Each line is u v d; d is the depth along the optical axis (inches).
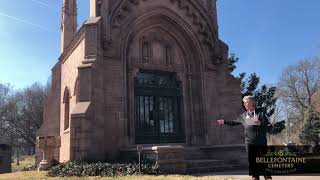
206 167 649.0
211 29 870.4
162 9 805.9
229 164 692.7
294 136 1782.7
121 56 734.5
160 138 789.2
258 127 274.5
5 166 1109.1
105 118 689.0
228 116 849.5
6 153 1120.2
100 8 719.1
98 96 665.6
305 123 1414.9
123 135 708.7
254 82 1515.7
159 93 808.3
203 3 867.4
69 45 817.5
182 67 845.2
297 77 2386.8
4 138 2576.3
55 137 786.2
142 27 790.5
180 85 840.3
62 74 933.8
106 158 664.4
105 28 708.0
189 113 832.3
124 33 746.8
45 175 592.1
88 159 618.5
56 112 960.3
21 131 2628.0
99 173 558.3
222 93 860.6
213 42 869.2
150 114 789.2
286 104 2381.9
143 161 591.8
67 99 885.8
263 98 1503.4
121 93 721.0
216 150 757.3
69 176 560.1
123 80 729.0
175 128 817.5
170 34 834.8
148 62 795.4
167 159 574.6
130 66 764.6
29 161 2409.0
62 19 992.2
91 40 689.0
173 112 823.1
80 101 652.7
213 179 477.4
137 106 774.5
